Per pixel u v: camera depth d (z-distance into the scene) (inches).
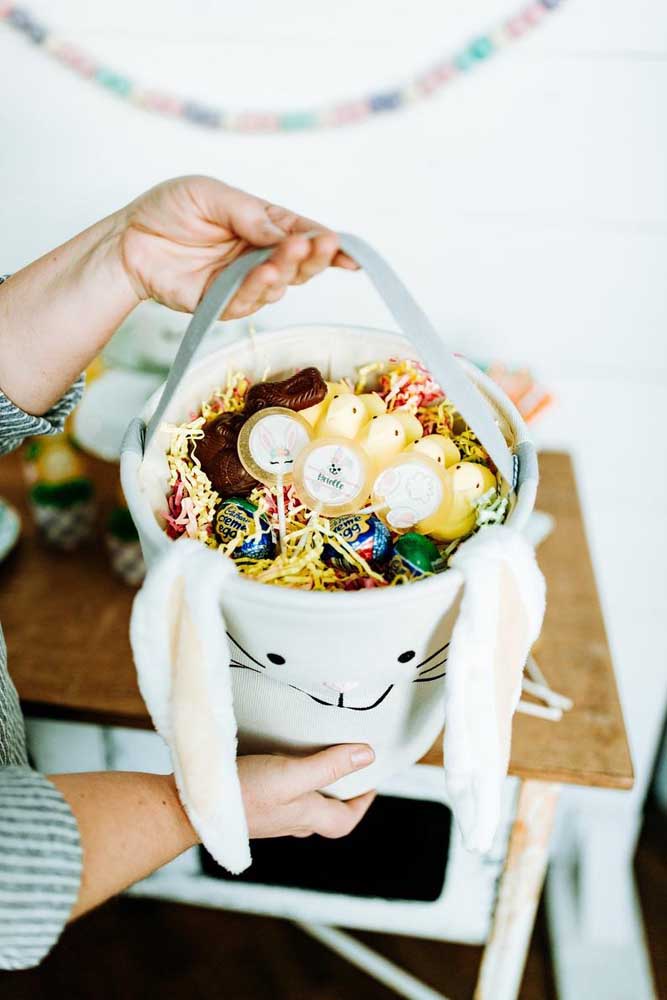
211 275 22.8
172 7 37.6
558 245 42.2
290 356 26.8
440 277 43.9
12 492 47.0
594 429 47.8
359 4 36.9
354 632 18.8
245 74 39.1
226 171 41.9
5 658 28.2
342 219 42.8
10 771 20.4
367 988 54.0
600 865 56.1
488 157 40.2
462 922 53.0
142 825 21.9
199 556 19.0
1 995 52.6
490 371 42.0
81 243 23.6
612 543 51.5
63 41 38.7
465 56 37.6
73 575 42.1
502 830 47.7
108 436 40.9
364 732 23.5
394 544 23.1
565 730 35.9
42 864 18.9
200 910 57.9
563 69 37.6
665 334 44.1
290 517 23.9
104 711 35.9
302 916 54.7
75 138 41.4
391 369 27.1
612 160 39.6
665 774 59.6
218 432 24.6
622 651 55.2
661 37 36.4
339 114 39.6
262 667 21.2
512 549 19.4
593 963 52.7
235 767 20.6
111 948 55.4
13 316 24.1
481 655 19.2
